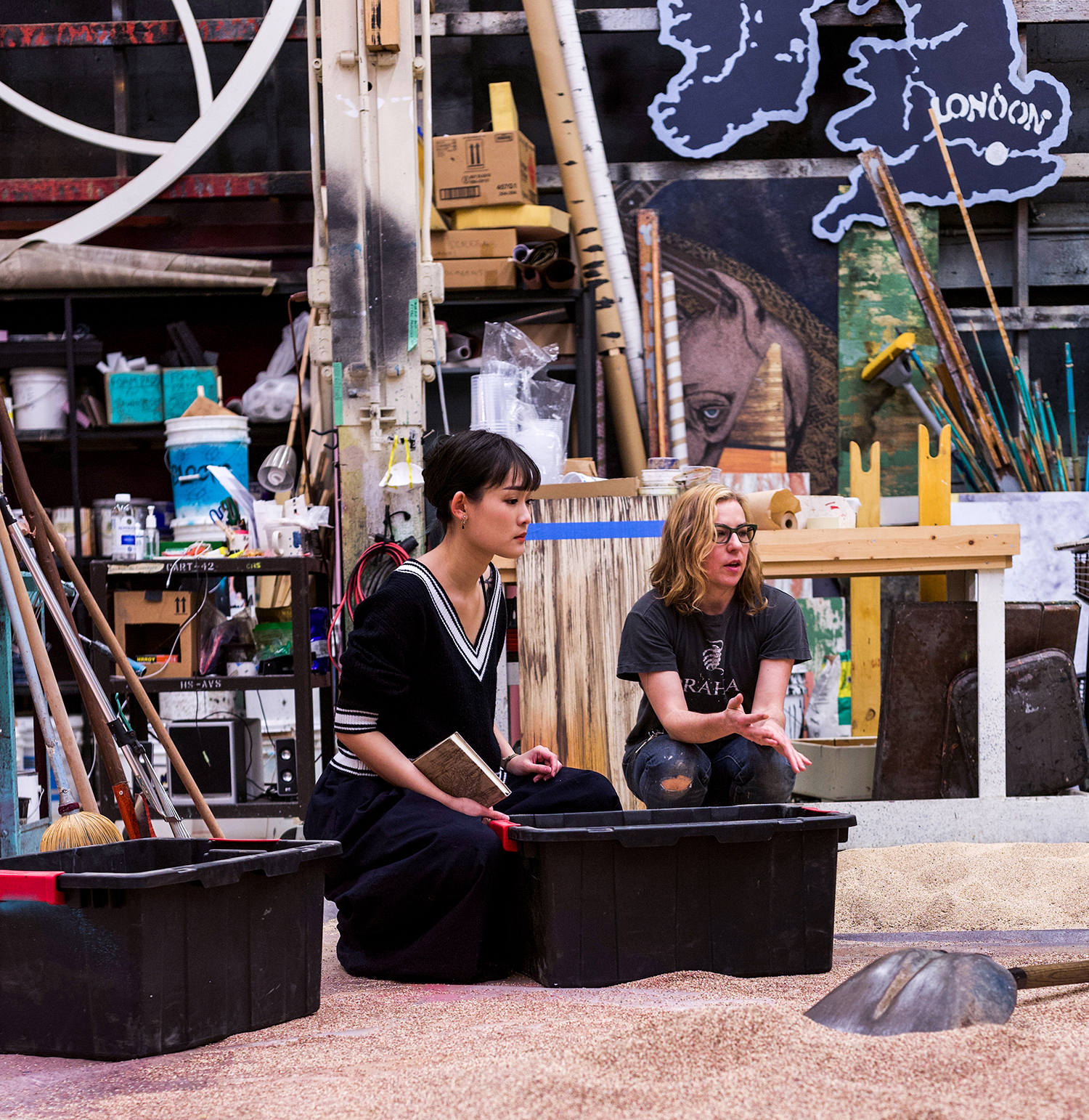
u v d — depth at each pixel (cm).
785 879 203
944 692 357
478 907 211
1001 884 283
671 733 253
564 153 558
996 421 581
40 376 544
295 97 592
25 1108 139
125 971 160
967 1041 136
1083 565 471
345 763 234
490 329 436
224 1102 136
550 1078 131
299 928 185
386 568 392
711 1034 143
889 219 561
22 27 577
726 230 580
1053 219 600
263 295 550
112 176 594
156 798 281
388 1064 149
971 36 582
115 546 416
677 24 579
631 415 552
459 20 582
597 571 353
